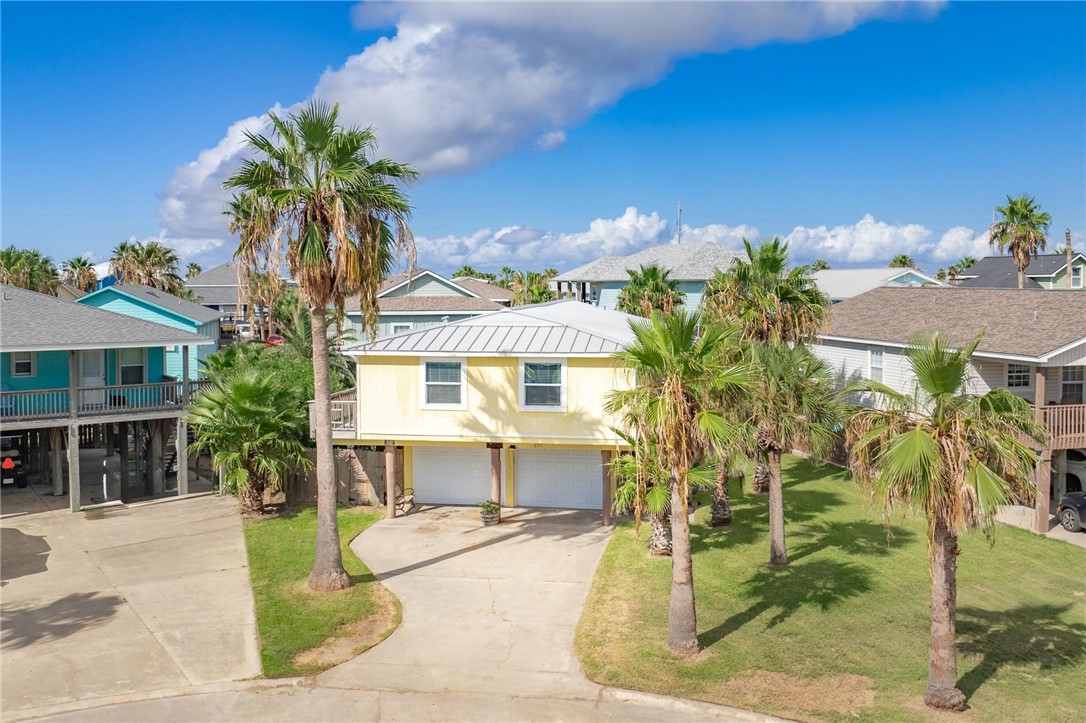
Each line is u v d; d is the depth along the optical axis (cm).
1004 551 2089
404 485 2664
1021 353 2280
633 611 1694
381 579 1908
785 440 1914
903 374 2831
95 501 2650
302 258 1734
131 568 1981
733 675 1400
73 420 2538
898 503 1302
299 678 1404
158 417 2695
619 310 4150
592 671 1430
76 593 1809
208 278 8981
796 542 2167
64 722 1254
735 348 1902
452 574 1939
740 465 1809
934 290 3278
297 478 2636
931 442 1222
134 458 3253
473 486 2644
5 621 1648
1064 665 1432
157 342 2623
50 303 2758
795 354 1939
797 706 1291
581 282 5806
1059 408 2262
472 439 2344
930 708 1275
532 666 1454
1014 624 1617
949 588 1270
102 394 2844
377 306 1880
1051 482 2552
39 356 2762
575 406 2277
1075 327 2300
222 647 1528
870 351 3061
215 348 4806
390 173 1820
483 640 1566
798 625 1603
